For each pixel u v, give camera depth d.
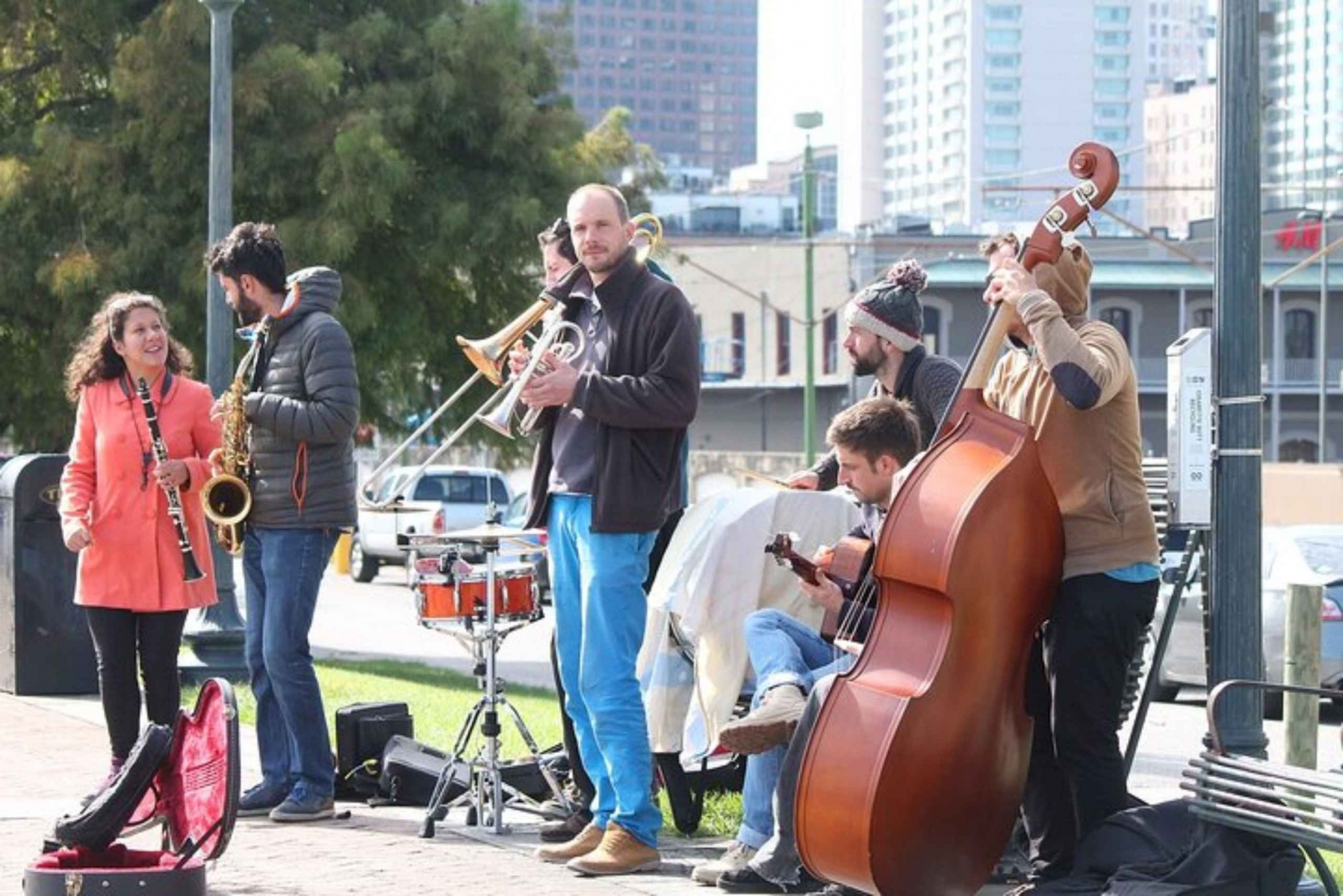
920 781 6.41
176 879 7.00
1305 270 79.75
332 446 8.91
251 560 9.16
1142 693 7.44
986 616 6.50
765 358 90.12
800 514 8.48
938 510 6.52
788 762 7.22
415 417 25.41
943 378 8.09
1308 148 153.12
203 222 22.84
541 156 24.47
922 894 6.48
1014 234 7.04
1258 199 7.55
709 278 94.12
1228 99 7.53
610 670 7.81
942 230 94.00
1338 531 17.78
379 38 23.83
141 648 9.22
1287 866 6.57
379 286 23.81
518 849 8.30
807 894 7.31
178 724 7.37
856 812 6.40
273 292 8.98
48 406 24.75
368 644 23.22
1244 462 7.54
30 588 14.12
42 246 23.14
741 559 8.36
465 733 8.82
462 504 37.66
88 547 9.10
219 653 15.09
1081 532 6.77
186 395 9.30
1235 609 7.54
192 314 22.59
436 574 8.79
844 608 7.55
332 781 9.07
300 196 23.12
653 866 7.86
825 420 85.50
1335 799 6.08
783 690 7.41
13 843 8.53
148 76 22.48
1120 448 6.79
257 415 8.78
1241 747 7.48
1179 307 78.75
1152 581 6.86
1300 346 80.19
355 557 38.84
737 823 8.90
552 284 8.40
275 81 22.72
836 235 100.06
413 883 7.63
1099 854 6.77
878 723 6.43
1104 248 82.00
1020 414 7.00
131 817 7.38
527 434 8.41
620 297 7.85
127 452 9.08
